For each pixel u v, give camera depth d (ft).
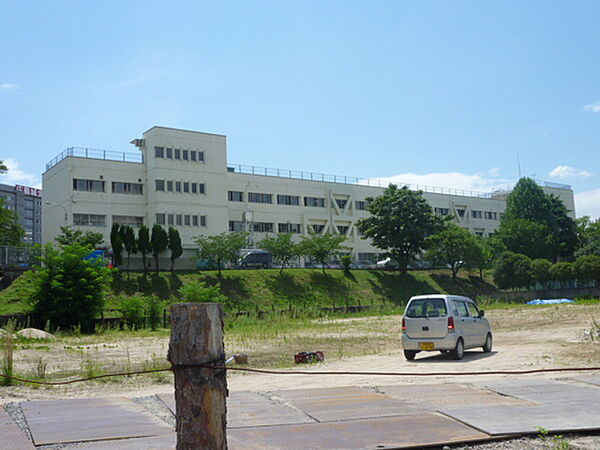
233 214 235.61
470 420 23.40
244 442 20.71
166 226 207.72
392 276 223.71
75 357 56.75
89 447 20.22
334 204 267.18
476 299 186.09
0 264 131.03
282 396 29.68
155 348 67.26
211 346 10.14
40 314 103.91
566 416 24.08
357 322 116.37
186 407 9.97
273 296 177.88
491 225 329.31
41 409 26.99
